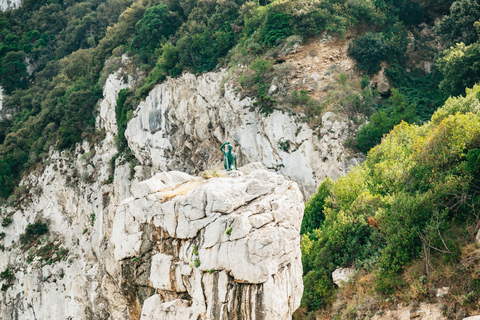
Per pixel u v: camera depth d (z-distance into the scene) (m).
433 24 57.31
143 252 18.36
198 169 53.91
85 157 67.50
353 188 33.72
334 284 29.44
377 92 47.94
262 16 53.75
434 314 23.52
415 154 31.73
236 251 16.39
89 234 64.75
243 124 47.62
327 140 43.16
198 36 56.47
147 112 59.38
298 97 46.06
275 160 45.47
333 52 50.03
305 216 37.16
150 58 64.31
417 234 26.69
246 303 16.08
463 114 33.16
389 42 52.47
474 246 24.75
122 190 60.84
